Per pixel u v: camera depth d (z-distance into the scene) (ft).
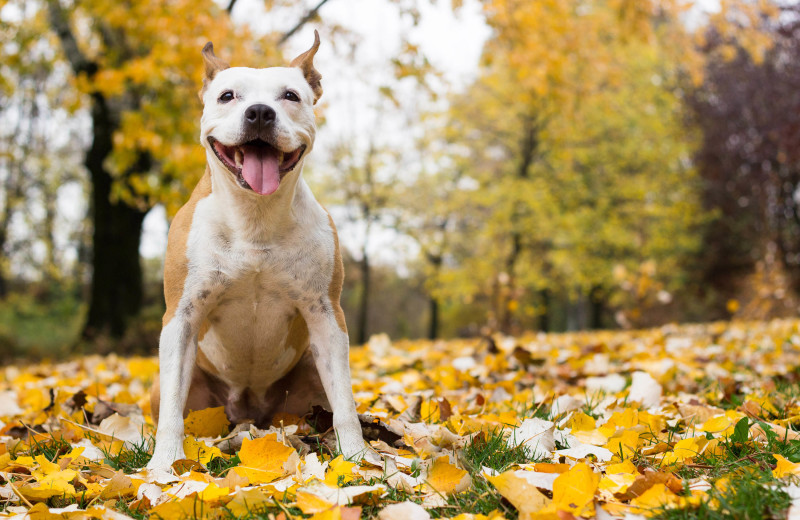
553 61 34.71
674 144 70.54
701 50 64.39
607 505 6.10
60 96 64.64
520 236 70.18
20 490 6.86
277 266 9.10
